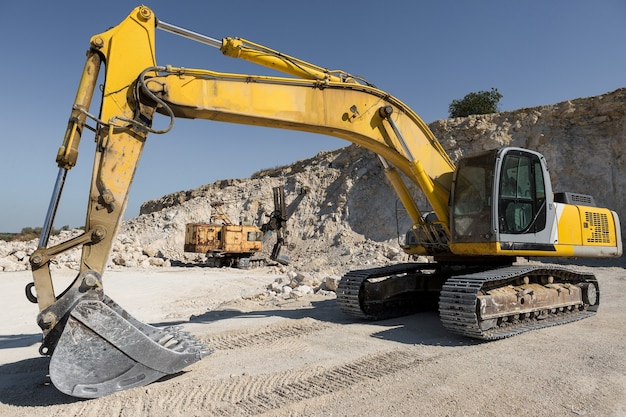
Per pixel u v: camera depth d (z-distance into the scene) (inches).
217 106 227.0
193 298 522.3
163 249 1344.7
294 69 262.8
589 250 348.5
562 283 341.7
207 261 1192.2
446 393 176.4
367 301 334.0
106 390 175.6
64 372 167.3
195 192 1851.6
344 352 243.8
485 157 300.2
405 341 268.8
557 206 331.0
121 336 179.3
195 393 180.5
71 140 186.4
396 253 873.5
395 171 337.7
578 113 847.7
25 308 455.2
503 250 288.8
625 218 751.1
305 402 170.1
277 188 704.4
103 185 189.3
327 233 1122.7
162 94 211.9
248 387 187.6
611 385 181.9
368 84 293.1
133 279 709.3
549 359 221.5
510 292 287.4
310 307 405.4
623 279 528.7
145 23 210.7
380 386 186.2
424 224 341.4
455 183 313.0
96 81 200.2
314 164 1428.4
